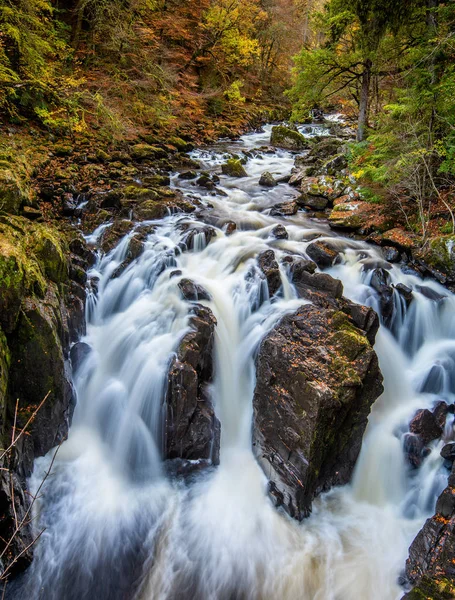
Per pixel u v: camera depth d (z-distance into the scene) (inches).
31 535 166.7
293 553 180.2
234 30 961.5
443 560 146.1
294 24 1296.8
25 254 196.5
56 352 187.5
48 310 192.4
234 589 169.6
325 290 253.9
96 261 294.0
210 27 911.0
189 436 202.5
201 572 173.2
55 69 580.1
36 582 160.2
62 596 161.0
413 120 349.4
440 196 329.4
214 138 796.0
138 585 167.9
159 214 362.0
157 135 657.6
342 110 1095.6
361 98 511.2
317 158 607.8
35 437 185.6
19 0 487.5
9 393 177.5
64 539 174.6
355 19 474.0
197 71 986.1
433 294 281.3
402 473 207.5
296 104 542.9
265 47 1252.5
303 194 442.0
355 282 286.8
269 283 258.7
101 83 625.6
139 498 195.5
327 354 196.7
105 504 189.8
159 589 167.2
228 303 260.4
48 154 447.2
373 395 197.8
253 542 183.2
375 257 315.9
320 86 514.9
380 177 348.2
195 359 210.1
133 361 226.5
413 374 251.3
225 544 182.2
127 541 179.8
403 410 230.1
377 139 387.9
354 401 187.6
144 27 720.3
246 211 409.7
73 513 183.3
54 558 168.4
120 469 206.8
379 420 225.5
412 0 400.8
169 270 280.8
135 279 278.8
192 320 227.5
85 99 582.9
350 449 202.7
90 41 670.5
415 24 425.7
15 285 171.2
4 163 324.5
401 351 266.1
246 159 633.6
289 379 192.7
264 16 1130.0
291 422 187.5
